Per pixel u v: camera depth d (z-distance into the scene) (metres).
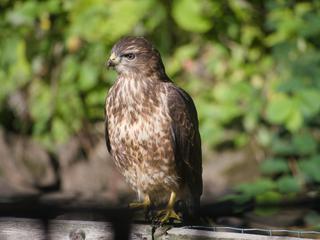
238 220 9.43
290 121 11.67
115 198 12.52
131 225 7.15
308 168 11.64
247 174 13.49
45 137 14.72
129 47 8.45
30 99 14.81
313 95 11.71
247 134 13.69
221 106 13.21
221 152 13.77
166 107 8.42
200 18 12.34
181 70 13.84
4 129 15.09
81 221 7.16
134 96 8.37
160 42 13.74
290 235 7.69
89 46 13.91
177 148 8.55
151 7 12.67
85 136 14.67
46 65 14.44
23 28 14.16
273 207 9.84
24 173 14.28
